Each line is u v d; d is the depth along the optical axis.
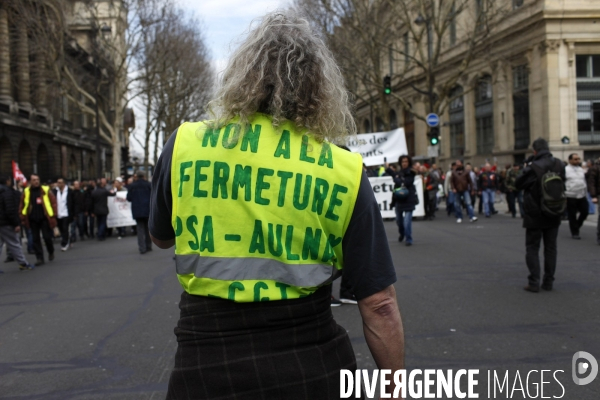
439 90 38.72
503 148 31.78
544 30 27.11
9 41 35.09
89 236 18.81
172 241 1.72
